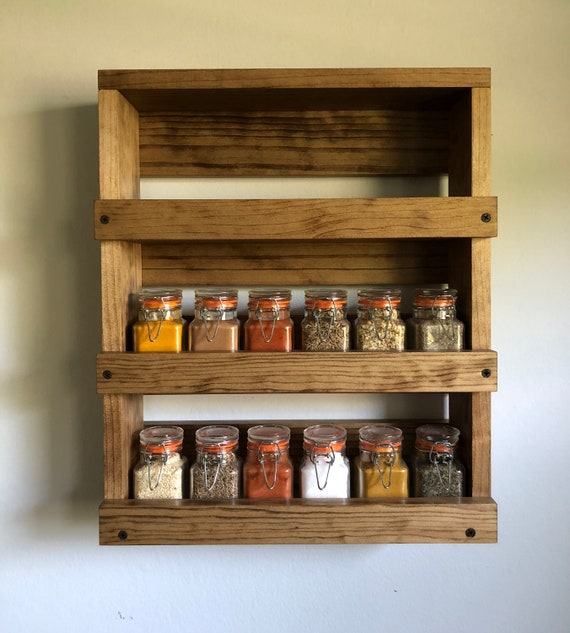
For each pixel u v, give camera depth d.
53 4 1.12
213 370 0.95
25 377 1.14
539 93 1.13
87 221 1.13
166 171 1.11
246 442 1.12
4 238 1.13
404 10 1.13
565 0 1.13
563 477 1.15
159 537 0.95
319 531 0.95
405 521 0.95
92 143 1.13
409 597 1.15
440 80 0.96
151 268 1.12
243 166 1.11
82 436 1.14
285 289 1.13
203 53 1.12
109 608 1.15
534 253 1.14
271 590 1.15
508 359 1.14
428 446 1.00
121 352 0.96
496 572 1.15
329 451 0.99
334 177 1.14
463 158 1.01
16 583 1.14
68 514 1.14
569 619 1.15
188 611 1.15
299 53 1.12
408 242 1.12
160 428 1.04
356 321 1.04
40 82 1.12
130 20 1.12
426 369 0.95
